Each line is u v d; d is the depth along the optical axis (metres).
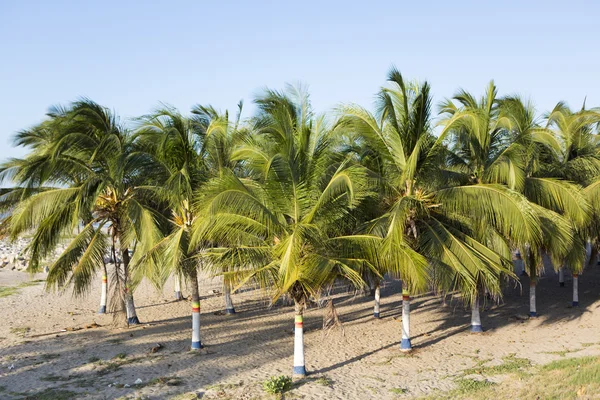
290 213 13.59
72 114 16.94
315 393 12.54
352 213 14.90
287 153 13.00
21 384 13.30
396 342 17.48
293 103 13.71
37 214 16.61
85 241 17.42
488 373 13.78
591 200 18.44
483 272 14.89
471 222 15.91
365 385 13.11
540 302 23.69
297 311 13.95
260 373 14.12
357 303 24.70
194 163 16.41
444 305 23.44
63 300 26.00
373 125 15.22
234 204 12.77
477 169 17.08
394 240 13.46
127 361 15.27
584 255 20.72
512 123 17.94
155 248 15.59
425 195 15.68
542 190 16.95
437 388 12.75
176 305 24.45
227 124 16.64
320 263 12.92
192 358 15.56
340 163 14.85
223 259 13.34
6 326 20.16
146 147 16.72
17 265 38.75
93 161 17.83
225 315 22.00
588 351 15.68
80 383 13.33
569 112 21.17
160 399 12.14
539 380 12.71
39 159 16.69
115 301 19.23
